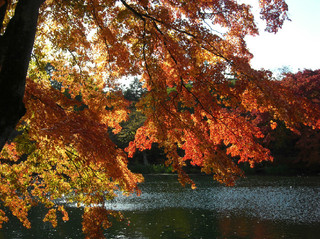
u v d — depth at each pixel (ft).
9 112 9.91
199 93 17.21
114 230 33.17
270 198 51.11
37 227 34.91
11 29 10.40
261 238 29.32
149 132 18.57
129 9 16.65
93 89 20.01
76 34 19.33
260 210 42.16
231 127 17.35
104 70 20.65
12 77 10.06
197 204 48.39
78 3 17.02
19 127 16.61
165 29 17.63
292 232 30.99
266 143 89.86
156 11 16.21
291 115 13.61
